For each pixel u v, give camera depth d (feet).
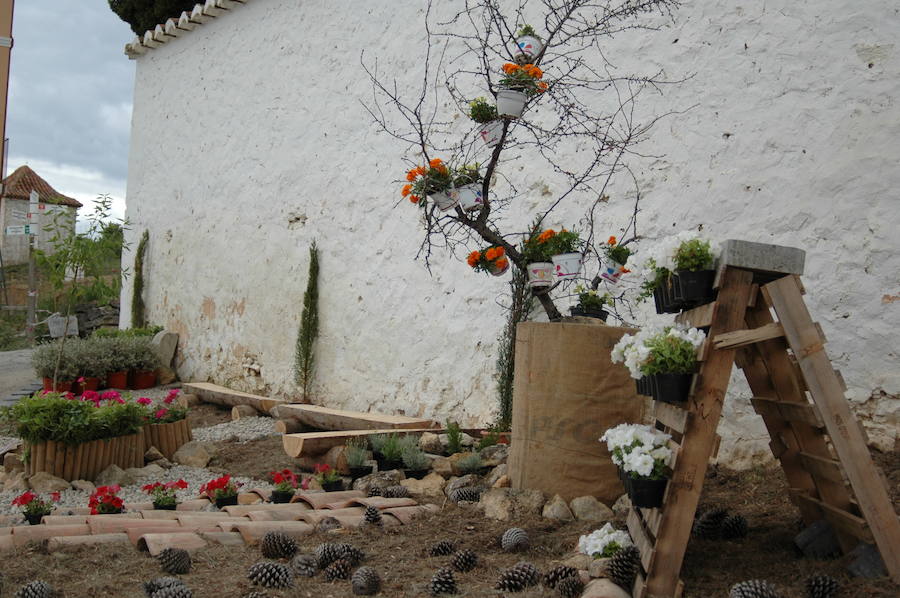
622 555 9.50
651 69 18.45
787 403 9.97
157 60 41.91
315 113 29.78
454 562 10.68
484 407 21.81
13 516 15.52
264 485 18.39
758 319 9.90
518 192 21.47
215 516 14.02
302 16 30.78
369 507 13.35
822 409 9.00
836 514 9.68
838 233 14.87
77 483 18.22
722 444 15.99
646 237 18.20
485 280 22.33
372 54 27.07
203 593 9.86
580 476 13.12
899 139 14.19
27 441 18.72
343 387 27.43
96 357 34.71
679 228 17.53
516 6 21.74
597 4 19.61
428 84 24.61
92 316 53.36
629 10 17.42
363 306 26.78
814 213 15.24
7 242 77.36
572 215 20.03
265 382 31.76
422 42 24.97
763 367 10.78
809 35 15.61
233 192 34.76
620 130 19.01
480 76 22.77
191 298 37.76
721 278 9.27
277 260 31.53
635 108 18.72
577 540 11.48
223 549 12.03
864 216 14.55
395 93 24.90
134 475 19.52
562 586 9.47
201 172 37.35
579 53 20.15
